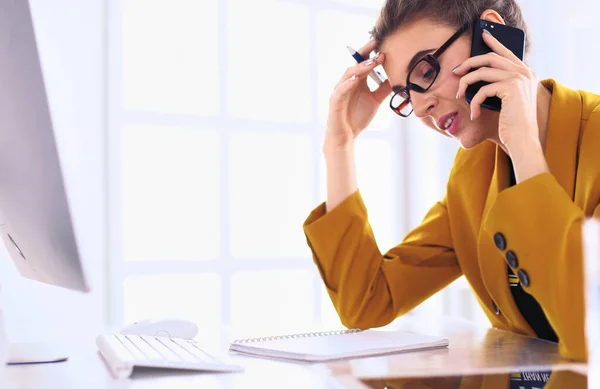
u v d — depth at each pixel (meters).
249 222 2.73
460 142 1.18
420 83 1.14
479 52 1.12
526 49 1.22
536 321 1.18
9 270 2.16
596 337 0.86
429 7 1.13
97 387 0.70
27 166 0.74
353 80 1.32
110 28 2.40
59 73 2.29
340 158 1.35
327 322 1.44
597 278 0.91
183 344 0.95
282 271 2.75
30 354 0.91
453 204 1.38
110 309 2.38
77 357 0.92
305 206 2.82
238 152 2.71
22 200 0.78
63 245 0.77
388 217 3.02
